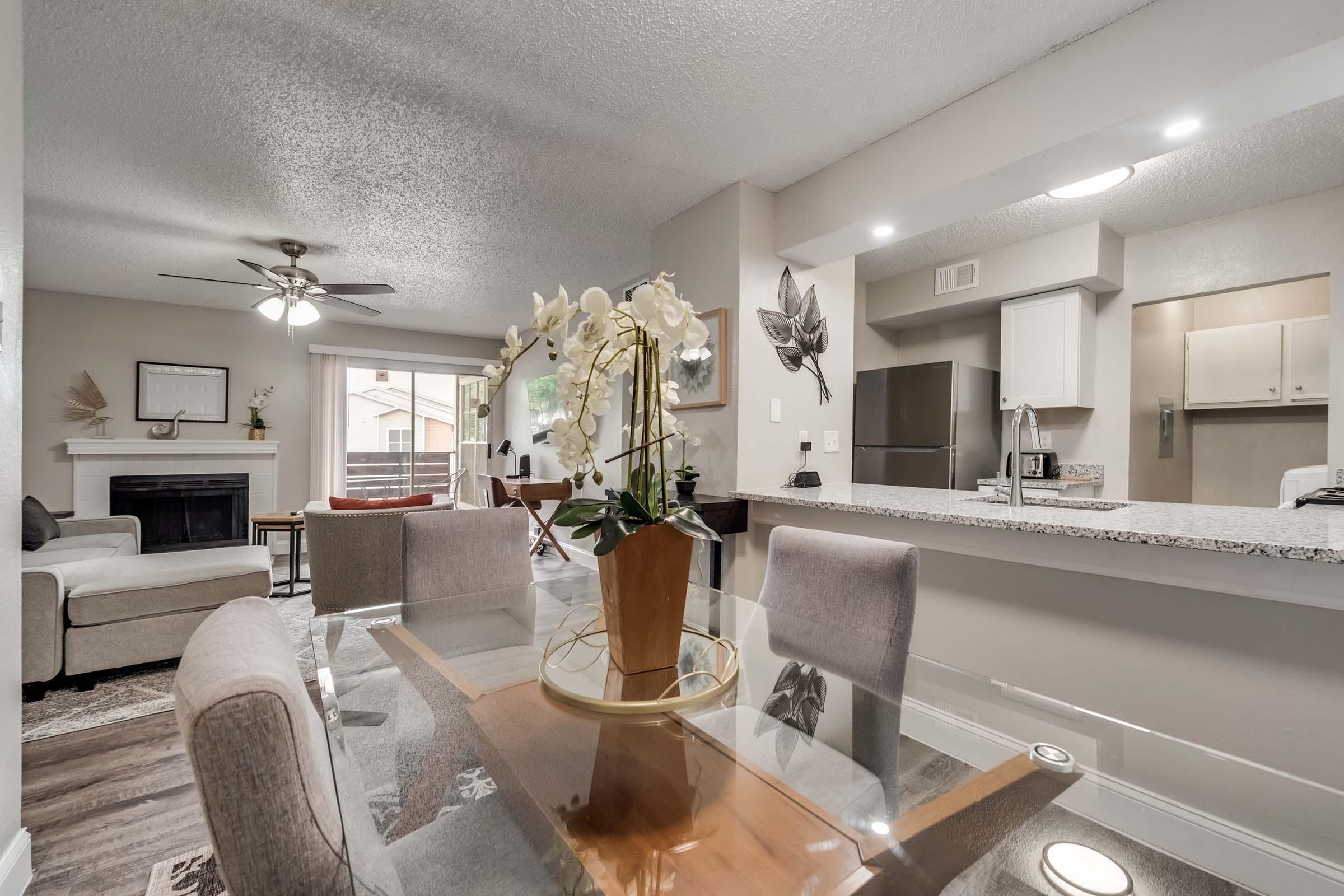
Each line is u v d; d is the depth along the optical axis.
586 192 3.04
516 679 1.24
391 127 2.44
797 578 1.67
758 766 0.92
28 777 1.97
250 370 5.68
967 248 3.84
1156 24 1.77
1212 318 4.34
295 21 1.85
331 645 1.46
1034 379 3.77
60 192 3.02
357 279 4.61
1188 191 2.95
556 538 5.88
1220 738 1.58
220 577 2.96
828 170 2.75
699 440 3.12
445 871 0.72
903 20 1.84
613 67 2.06
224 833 0.53
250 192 3.04
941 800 0.83
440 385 6.95
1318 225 2.95
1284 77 1.64
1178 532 1.57
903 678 1.24
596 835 0.76
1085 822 0.78
